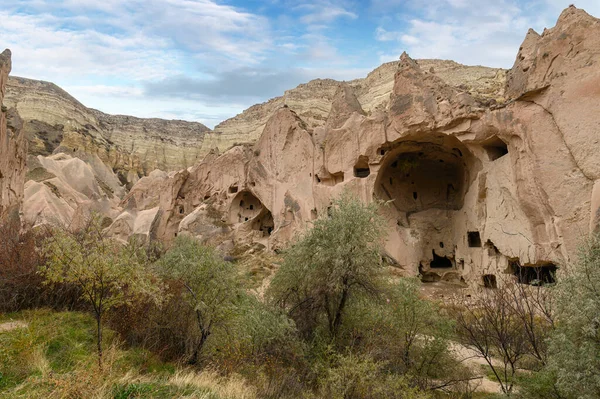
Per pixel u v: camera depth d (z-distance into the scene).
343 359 8.33
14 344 7.27
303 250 11.15
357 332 10.34
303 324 10.81
